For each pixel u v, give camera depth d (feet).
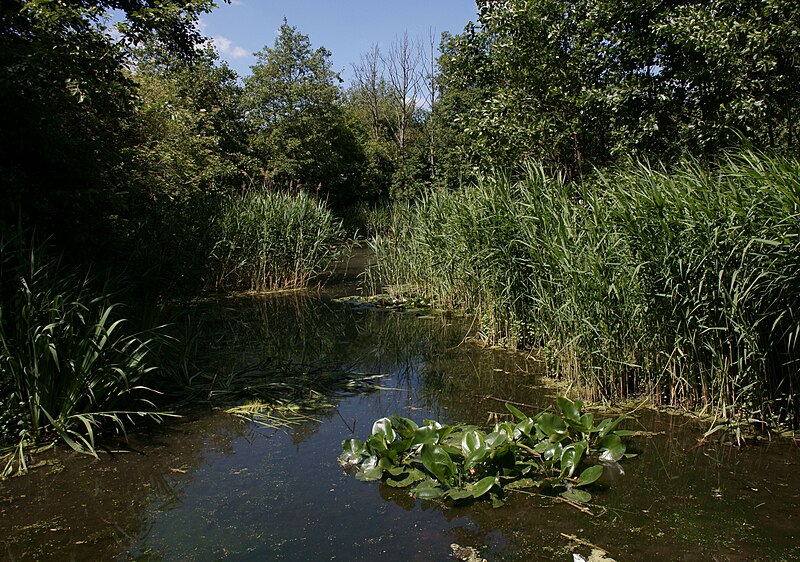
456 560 8.71
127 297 20.34
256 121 79.15
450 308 30.35
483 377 18.67
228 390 17.08
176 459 12.56
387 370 19.79
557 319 17.84
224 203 37.70
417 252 32.99
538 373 18.98
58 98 19.17
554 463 11.73
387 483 11.32
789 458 12.07
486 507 10.36
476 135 33.78
